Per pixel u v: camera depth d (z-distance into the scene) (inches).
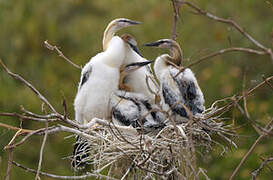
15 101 605.6
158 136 352.8
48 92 631.2
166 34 635.5
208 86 585.6
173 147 335.3
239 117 542.6
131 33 639.8
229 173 525.7
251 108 557.9
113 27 430.0
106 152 354.3
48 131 298.8
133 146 342.6
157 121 388.5
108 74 403.9
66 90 629.6
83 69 411.2
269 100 562.6
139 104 397.4
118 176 351.6
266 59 569.3
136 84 410.0
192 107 377.1
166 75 384.5
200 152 362.6
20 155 580.4
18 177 570.9
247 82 570.3
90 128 350.0
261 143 536.1
